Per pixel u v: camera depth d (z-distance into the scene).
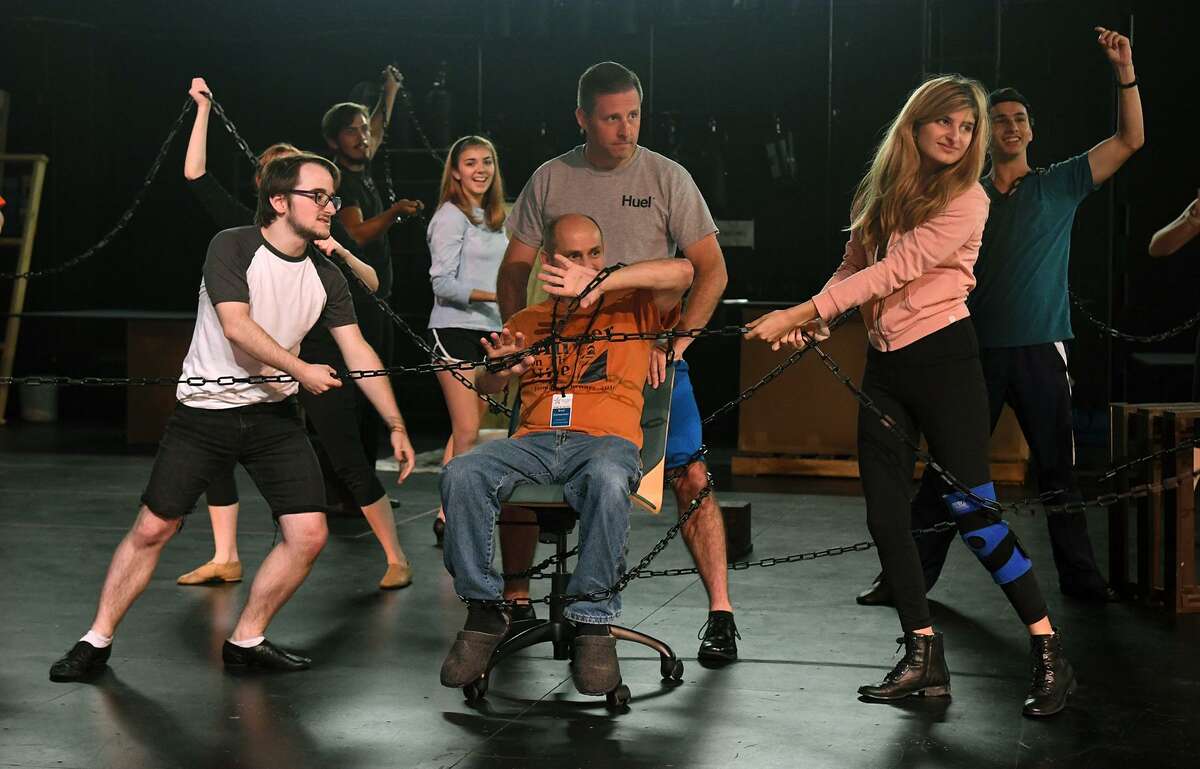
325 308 3.82
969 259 3.41
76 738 3.12
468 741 3.11
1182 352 9.55
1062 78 9.74
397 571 4.83
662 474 3.59
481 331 5.53
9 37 10.91
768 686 3.58
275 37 11.02
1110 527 4.69
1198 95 9.36
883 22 10.17
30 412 10.59
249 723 3.25
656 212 3.83
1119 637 4.11
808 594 4.71
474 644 3.31
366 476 4.79
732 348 10.38
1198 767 2.95
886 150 3.40
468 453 3.37
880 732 3.18
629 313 3.51
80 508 6.52
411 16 10.83
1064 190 4.47
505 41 10.76
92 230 11.09
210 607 4.48
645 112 10.59
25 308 10.98
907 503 3.49
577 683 3.27
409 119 10.49
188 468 3.67
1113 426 4.67
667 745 3.09
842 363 7.79
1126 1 9.55
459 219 5.53
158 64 11.15
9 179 10.83
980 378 3.43
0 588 4.76
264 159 4.55
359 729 3.20
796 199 10.45
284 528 3.73
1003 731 3.20
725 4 10.12
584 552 3.22
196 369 3.70
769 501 6.91
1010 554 3.39
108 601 3.69
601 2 10.09
